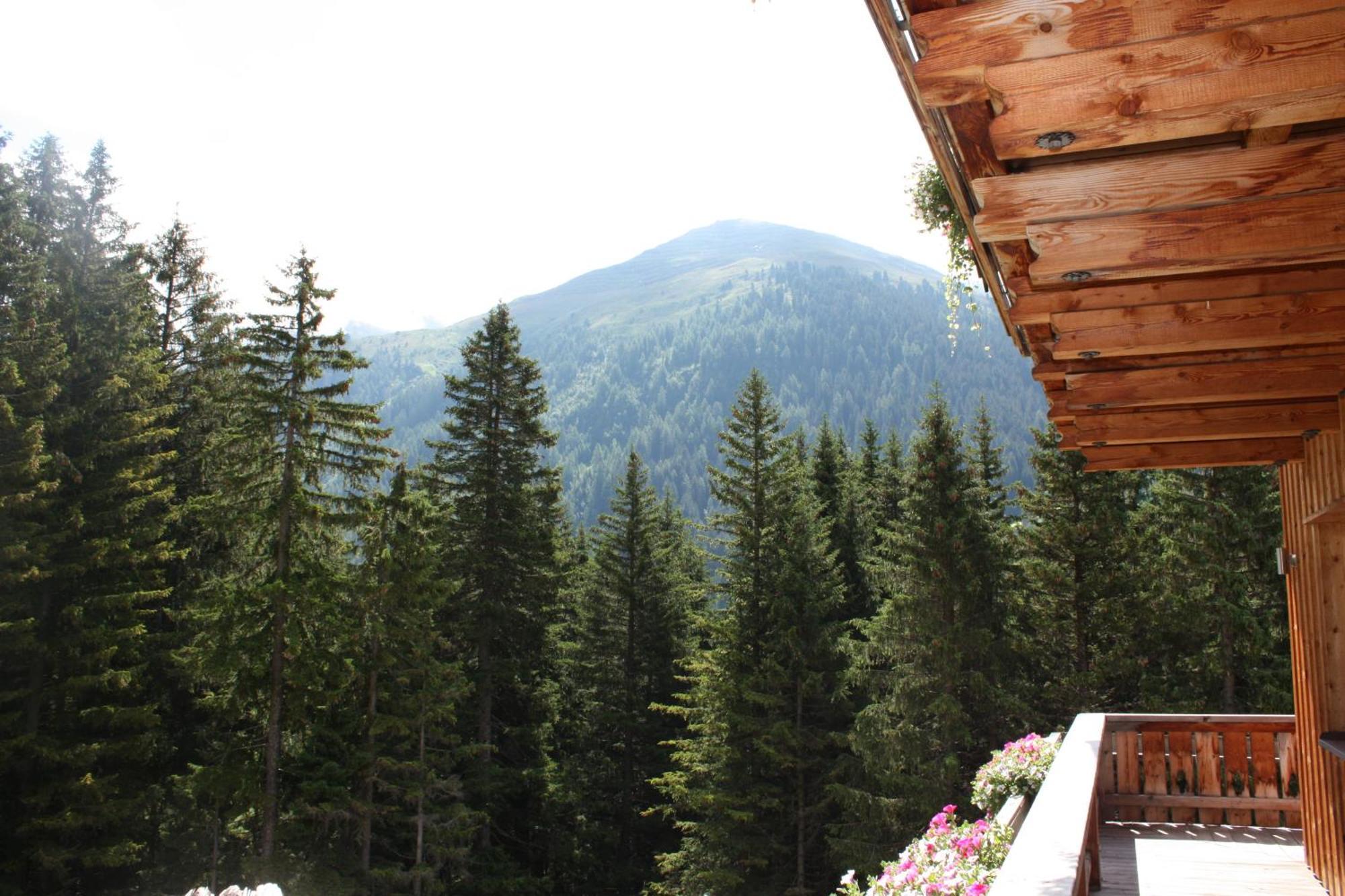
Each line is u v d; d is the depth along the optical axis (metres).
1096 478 23.62
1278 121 1.73
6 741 17.64
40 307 20.88
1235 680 22.11
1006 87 1.77
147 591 20.22
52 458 19.11
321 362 20.58
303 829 19.45
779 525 24.02
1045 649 23.98
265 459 19.88
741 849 21.17
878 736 20.88
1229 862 6.49
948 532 22.47
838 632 23.30
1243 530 21.44
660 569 30.61
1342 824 5.50
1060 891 2.67
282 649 19.59
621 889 26.92
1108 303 2.87
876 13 1.78
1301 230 2.06
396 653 21.14
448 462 26.30
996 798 7.40
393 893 20.17
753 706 22.56
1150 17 1.67
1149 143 2.02
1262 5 1.63
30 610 19.02
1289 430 4.74
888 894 5.19
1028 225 2.19
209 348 25.08
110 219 27.20
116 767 19.72
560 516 28.47
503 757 26.47
